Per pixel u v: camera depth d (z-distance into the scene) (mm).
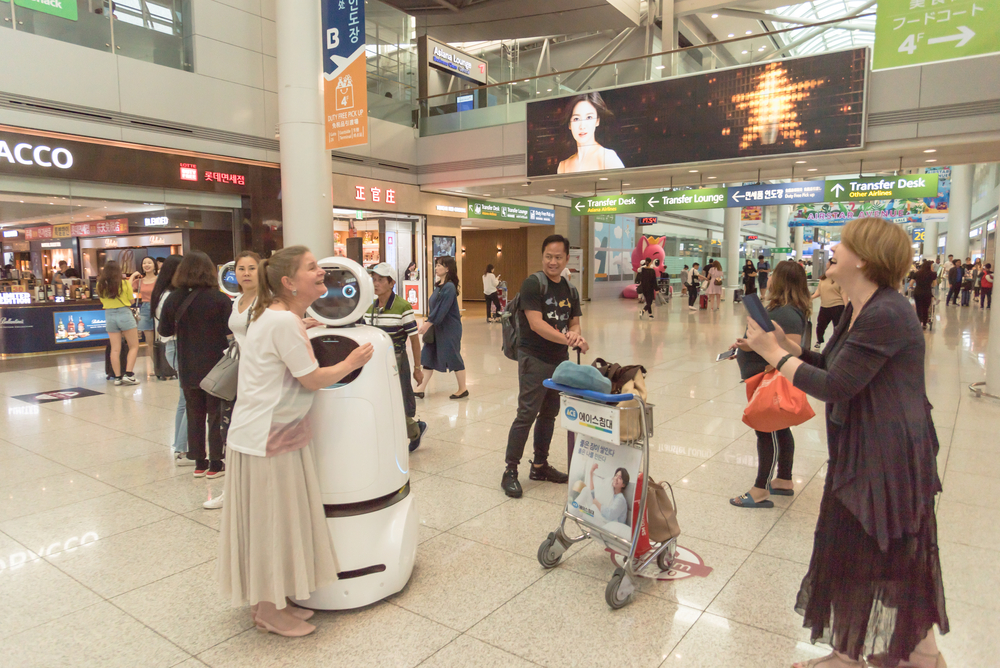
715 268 19500
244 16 11289
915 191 11789
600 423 2623
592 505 2768
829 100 10266
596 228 24656
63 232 10688
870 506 1817
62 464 4598
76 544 3250
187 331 4133
